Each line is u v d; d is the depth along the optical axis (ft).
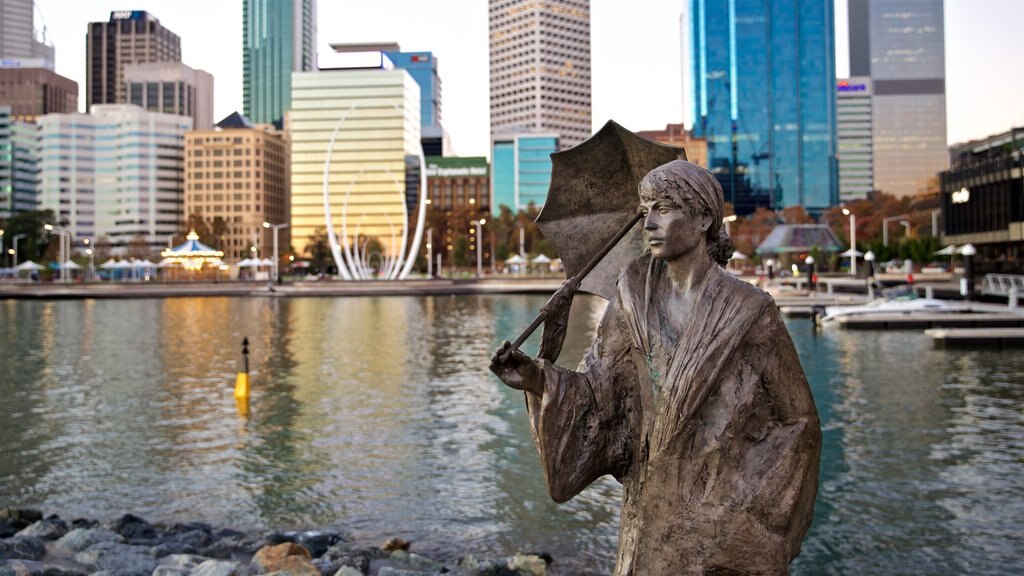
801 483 7.48
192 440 37.81
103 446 36.70
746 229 341.00
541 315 8.07
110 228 501.56
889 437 36.96
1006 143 164.66
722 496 7.42
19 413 44.65
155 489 30.22
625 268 8.36
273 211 520.01
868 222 350.84
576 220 9.27
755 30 523.29
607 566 22.79
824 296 134.72
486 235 416.46
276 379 56.95
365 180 452.76
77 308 152.46
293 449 35.96
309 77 453.99
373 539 25.08
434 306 154.20
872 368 59.77
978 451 34.19
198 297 198.29
